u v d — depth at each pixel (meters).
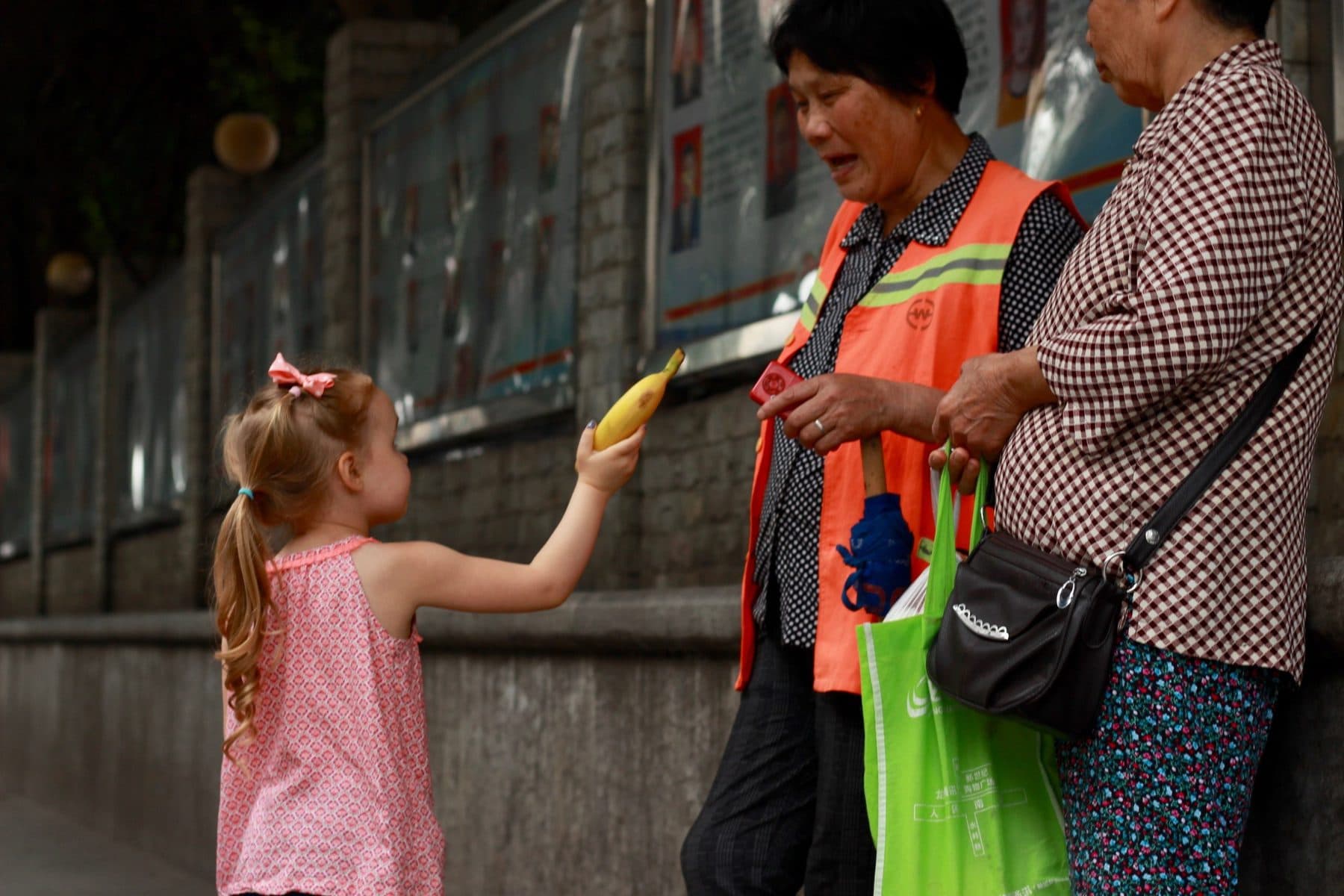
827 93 3.18
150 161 22.89
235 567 3.32
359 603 3.38
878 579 3.00
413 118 9.68
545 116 8.02
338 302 10.62
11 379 24.31
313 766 3.33
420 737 3.43
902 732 2.83
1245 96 2.48
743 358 6.20
